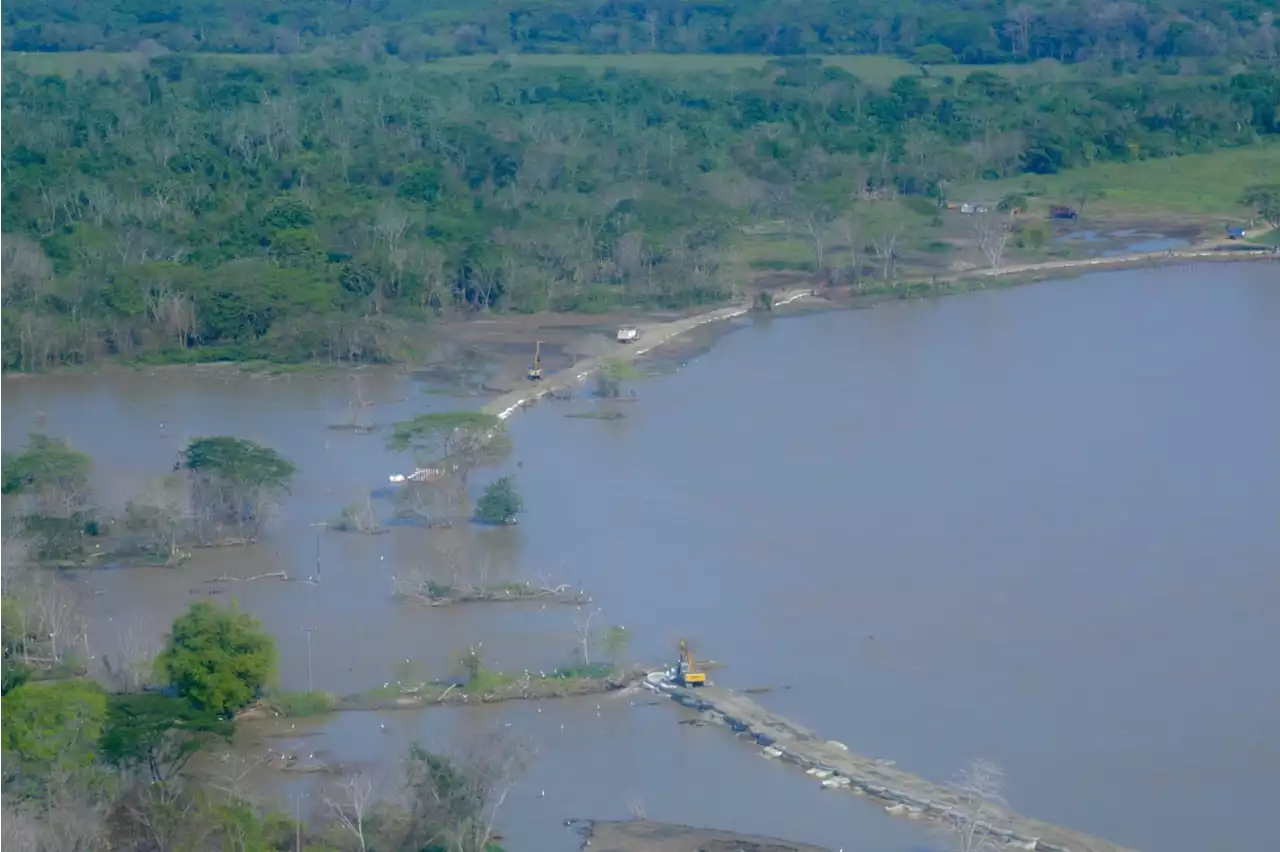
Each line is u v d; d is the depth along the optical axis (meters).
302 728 135.62
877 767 128.75
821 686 143.00
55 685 131.38
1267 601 158.25
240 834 114.00
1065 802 124.75
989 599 159.38
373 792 124.00
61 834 113.62
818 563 168.62
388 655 149.25
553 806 124.75
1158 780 127.81
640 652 149.62
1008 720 136.75
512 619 156.62
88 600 161.00
